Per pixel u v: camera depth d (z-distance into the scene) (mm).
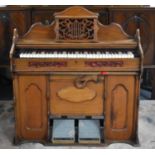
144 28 2609
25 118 2064
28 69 1926
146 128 2324
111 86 1982
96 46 1982
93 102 2021
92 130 2080
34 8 2549
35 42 2000
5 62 2701
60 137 2066
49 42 1997
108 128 2078
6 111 2627
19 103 2027
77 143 2084
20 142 2102
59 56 1906
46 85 1985
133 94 2002
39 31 2057
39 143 2105
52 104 2029
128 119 2059
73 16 1959
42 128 2086
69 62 1913
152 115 2537
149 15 2580
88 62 1911
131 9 2547
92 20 1967
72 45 1976
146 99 2887
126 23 2586
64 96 2006
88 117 2059
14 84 1977
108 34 2053
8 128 2338
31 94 2012
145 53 2676
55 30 1979
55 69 1929
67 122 2113
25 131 2092
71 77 1962
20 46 1976
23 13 2564
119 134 2092
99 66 1919
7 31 2617
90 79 1965
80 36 1986
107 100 2014
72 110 2039
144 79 3109
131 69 1926
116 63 1911
